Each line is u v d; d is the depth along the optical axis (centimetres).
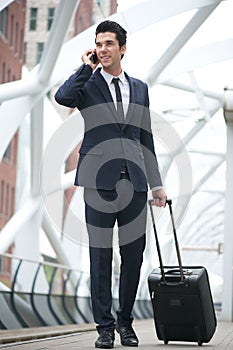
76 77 1138
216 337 1498
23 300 2975
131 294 1186
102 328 1142
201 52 3828
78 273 3881
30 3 3503
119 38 1149
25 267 2972
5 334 2067
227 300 2811
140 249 1179
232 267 2808
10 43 3800
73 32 3462
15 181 4947
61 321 3416
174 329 1247
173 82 4241
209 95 4362
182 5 3194
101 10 3256
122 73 1180
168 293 1223
